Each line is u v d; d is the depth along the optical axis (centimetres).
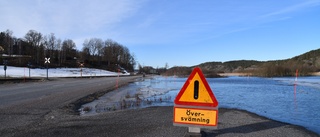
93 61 11788
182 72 10050
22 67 7069
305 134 812
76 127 810
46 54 9125
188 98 614
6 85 2861
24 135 707
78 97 1739
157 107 1325
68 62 10081
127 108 1325
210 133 767
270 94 2295
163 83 4281
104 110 1251
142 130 778
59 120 930
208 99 605
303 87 3209
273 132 814
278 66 7881
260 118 1060
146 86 3356
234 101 1770
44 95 1803
